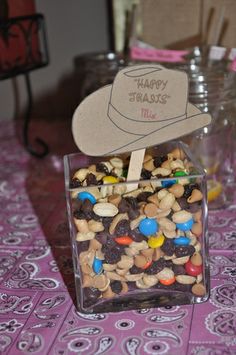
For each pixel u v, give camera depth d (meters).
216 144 0.66
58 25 0.96
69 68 0.99
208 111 0.63
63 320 0.44
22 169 0.81
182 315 0.43
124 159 0.49
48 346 0.40
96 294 0.44
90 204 0.42
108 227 0.42
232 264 0.51
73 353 0.40
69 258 0.54
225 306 0.44
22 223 0.63
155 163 0.48
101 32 0.95
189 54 0.73
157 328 0.42
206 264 0.44
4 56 0.74
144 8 0.81
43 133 0.96
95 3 0.93
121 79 0.41
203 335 0.40
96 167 0.48
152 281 0.44
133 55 0.73
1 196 0.72
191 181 0.43
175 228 0.43
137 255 0.43
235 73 0.63
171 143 0.49
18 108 1.04
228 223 0.60
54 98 1.02
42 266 0.53
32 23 0.77
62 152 0.87
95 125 0.42
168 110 0.43
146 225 0.42
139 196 0.42
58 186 0.74
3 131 0.99
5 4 0.73
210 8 0.76
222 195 0.65
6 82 1.02
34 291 0.48
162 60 0.72
